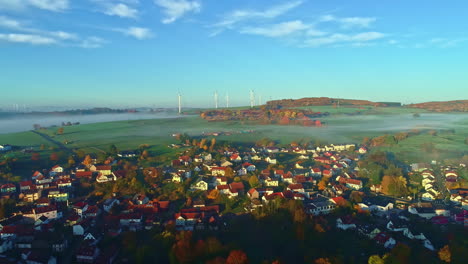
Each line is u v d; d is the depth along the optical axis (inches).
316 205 6264.8
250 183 7618.1
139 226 5600.4
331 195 7091.5
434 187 7564.0
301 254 4702.3
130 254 4734.3
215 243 4717.0
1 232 5098.4
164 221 5767.7
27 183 7421.3
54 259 4485.7
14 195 7012.8
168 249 4790.8
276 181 7760.8
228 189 7204.7
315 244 4958.2
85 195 7199.8
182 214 5831.7
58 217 5964.6
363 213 5979.3
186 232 4958.2
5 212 5969.5
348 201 6348.4
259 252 4751.5
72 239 5196.9
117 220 5792.3
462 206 6520.7
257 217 5713.6
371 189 7760.8
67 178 7706.7
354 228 5482.3
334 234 5315.0
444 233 5290.4
